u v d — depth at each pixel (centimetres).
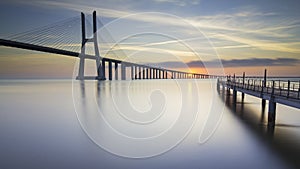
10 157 975
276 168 848
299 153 977
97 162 917
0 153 1022
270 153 980
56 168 874
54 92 4081
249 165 870
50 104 2564
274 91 1462
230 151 1014
